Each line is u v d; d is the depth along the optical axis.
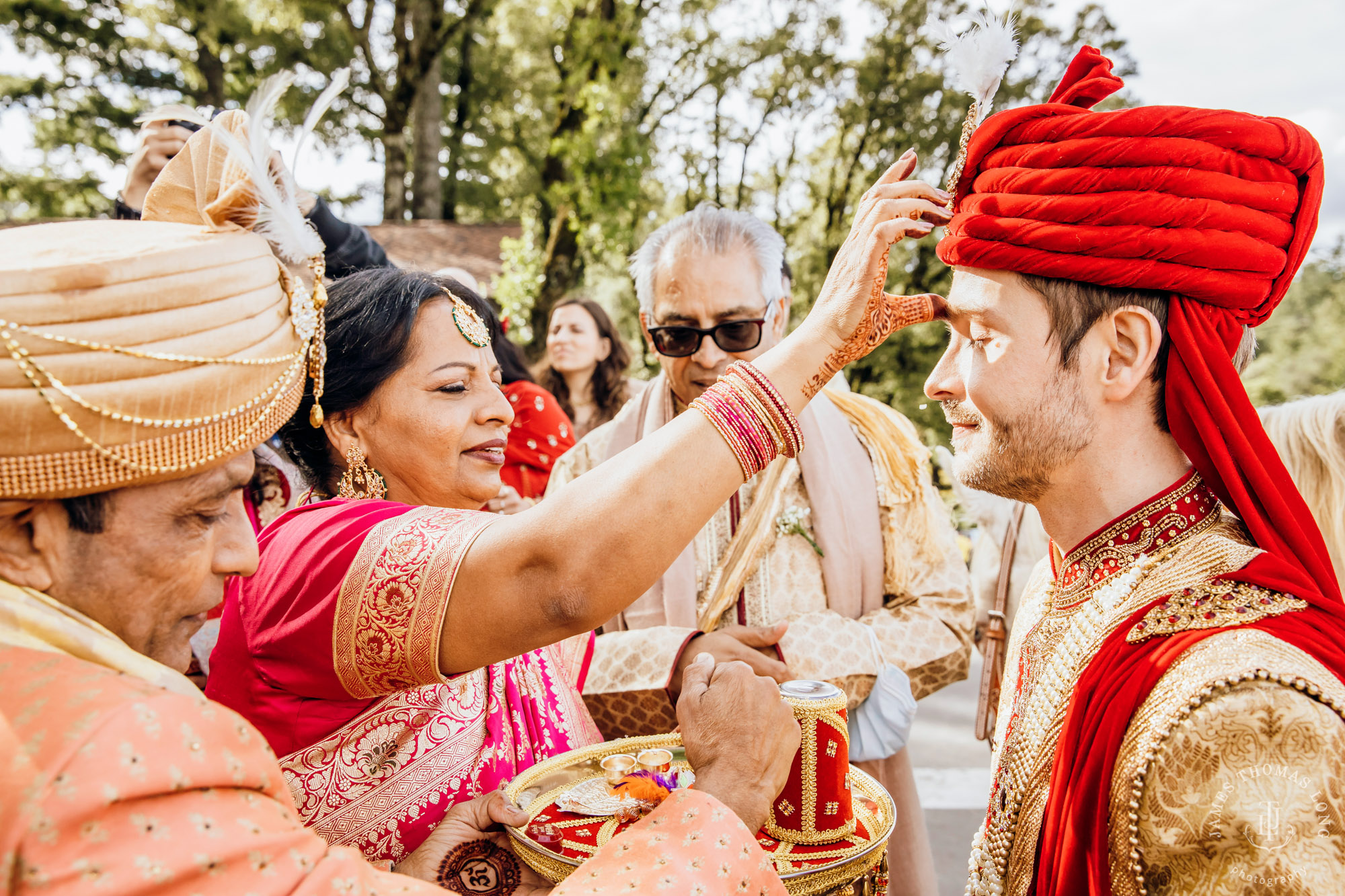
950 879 3.63
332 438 1.45
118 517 0.75
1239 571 0.95
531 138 25.98
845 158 27.89
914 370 21.61
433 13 20.30
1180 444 1.02
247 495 1.98
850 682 1.85
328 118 23.22
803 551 2.08
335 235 2.93
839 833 1.15
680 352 2.15
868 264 1.07
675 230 2.20
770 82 27.19
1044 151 1.00
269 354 0.82
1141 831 0.86
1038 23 21.28
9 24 21.58
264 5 19.20
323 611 1.05
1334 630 0.89
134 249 0.73
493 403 1.47
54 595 0.76
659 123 25.94
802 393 1.05
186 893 0.64
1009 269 1.03
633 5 19.70
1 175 23.53
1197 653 0.89
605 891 0.86
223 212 0.84
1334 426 2.07
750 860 0.92
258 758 0.74
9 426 0.65
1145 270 0.97
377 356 1.38
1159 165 0.96
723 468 1.00
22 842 0.59
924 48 26.31
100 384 0.68
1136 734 0.89
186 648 0.88
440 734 1.28
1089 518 1.09
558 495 0.98
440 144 25.03
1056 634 1.12
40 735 0.63
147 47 22.94
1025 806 1.07
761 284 2.14
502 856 1.16
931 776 4.77
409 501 1.49
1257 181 0.98
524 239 14.01
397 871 1.14
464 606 0.99
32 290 0.65
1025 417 1.06
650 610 2.04
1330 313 27.84
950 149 26.52
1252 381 25.95
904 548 2.13
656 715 1.78
